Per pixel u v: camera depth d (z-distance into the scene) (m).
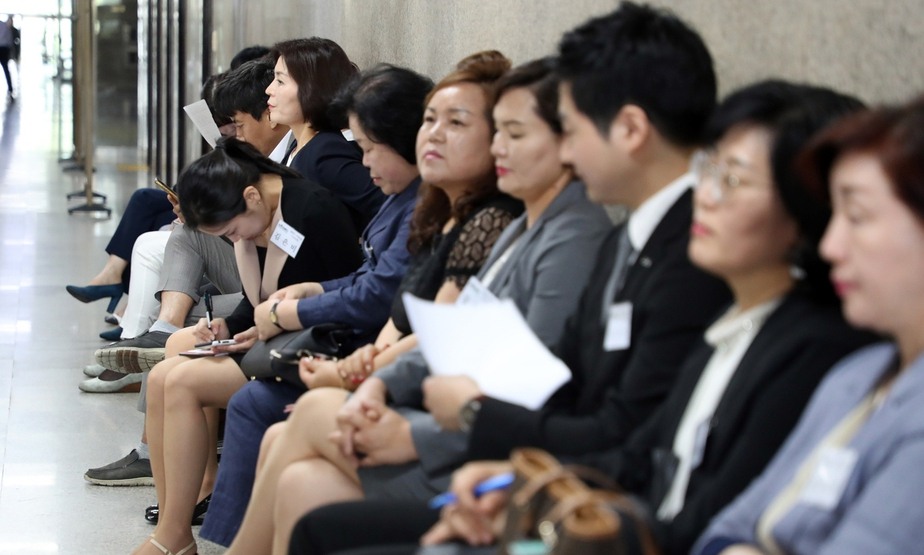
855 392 1.81
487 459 2.43
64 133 19.86
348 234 4.49
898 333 1.71
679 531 1.97
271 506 3.09
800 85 2.10
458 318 2.64
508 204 3.32
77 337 7.61
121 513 4.80
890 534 1.58
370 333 4.06
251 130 6.10
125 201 13.48
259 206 4.46
